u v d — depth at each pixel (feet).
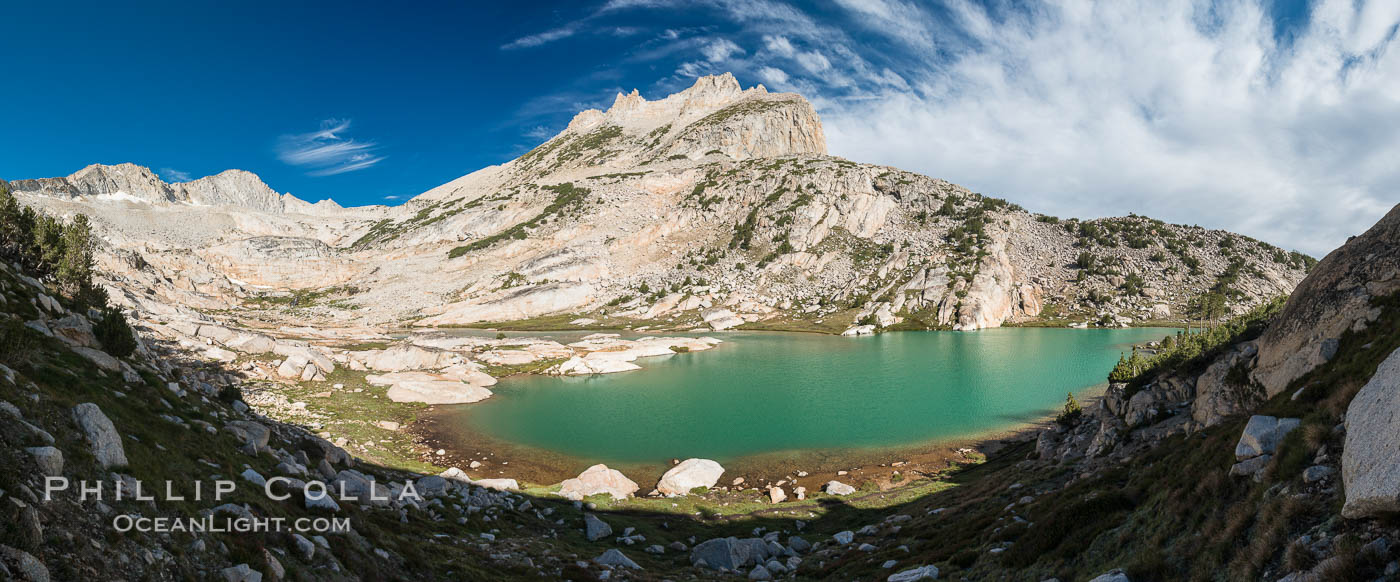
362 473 98.73
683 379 295.07
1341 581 29.04
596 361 317.63
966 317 550.77
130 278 507.71
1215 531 42.98
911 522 103.09
